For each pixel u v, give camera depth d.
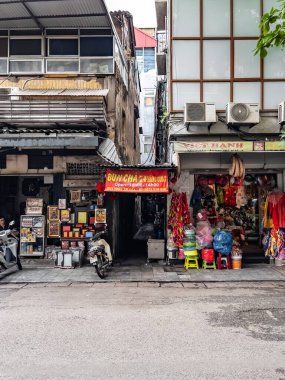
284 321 6.42
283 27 6.61
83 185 12.69
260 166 12.20
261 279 10.03
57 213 12.75
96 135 11.93
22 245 12.74
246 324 6.25
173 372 4.43
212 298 8.09
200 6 11.83
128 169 11.18
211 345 5.29
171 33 11.86
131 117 19.41
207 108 11.11
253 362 4.71
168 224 12.14
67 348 5.19
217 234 11.48
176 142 11.38
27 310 7.14
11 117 11.45
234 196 12.64
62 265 11.60
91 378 4.29
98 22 12.41
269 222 12.09
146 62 30.55
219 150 11.24
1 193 13.45
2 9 11.42
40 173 12.74
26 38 12.88
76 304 7.61
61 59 12.88
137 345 5.30
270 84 11.77
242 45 11.81
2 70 12.84
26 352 5.05
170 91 11.81
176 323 6.30
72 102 11.46
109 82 12.84
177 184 12.27
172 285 9.52
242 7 11.83
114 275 10.61
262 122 11.66
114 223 12.85
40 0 10.77
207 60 11.81
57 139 11.48
